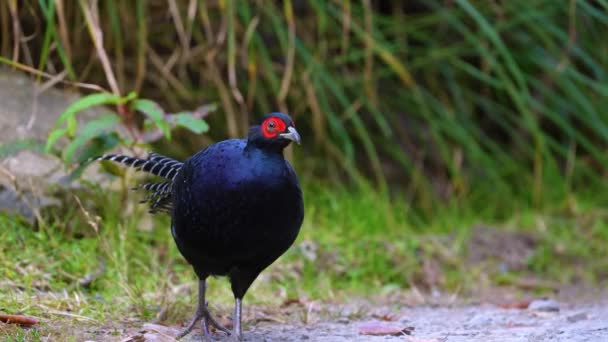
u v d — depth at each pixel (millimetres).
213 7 12094
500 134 14891
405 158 13141
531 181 13695
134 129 9742
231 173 6051
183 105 12516
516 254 11570
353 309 8312
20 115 9875
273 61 13039
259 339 6777
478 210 13469
